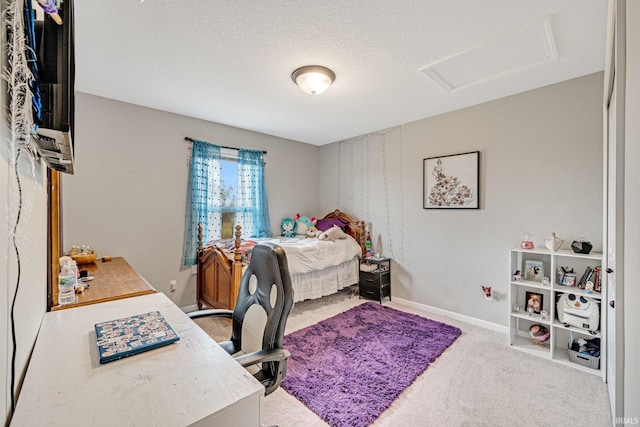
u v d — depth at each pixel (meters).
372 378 1.98
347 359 2.23
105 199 2.80
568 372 2.07
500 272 2.81
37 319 1.11
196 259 3.34
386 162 3.82
